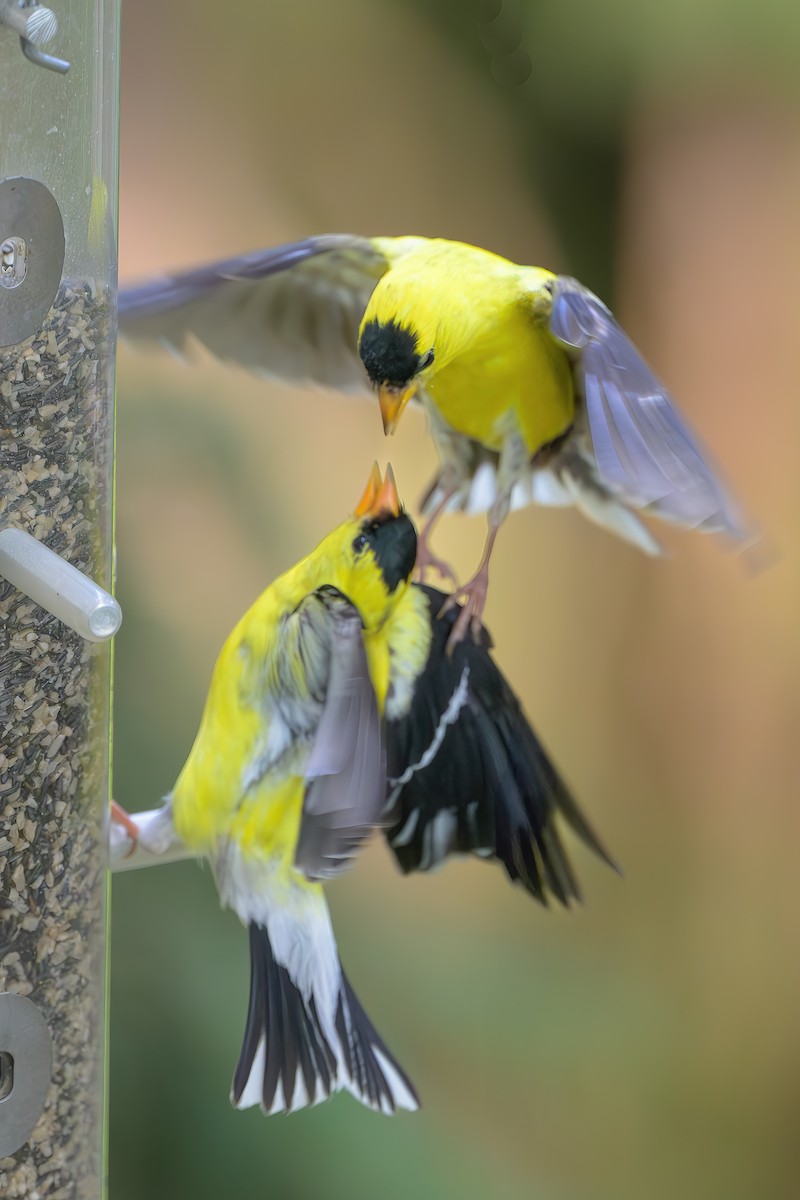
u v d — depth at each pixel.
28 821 4.64
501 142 10.81
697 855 10.79
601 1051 9.44
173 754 7.66
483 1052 9.11
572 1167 8.89
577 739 11.20
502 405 4.98
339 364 5.32
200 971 7.34
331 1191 7.29
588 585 11.31
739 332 10.89
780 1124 9.77
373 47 10.68
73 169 4.49
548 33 10.15
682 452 4.30
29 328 4.44
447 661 4.66
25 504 4.57
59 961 4.73
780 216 10.65
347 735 4.02
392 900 9.57
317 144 10.64
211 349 5.21
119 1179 7.11
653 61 10.06
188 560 8.28
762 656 11.05
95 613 4.23
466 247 5.02
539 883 4.62
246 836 4.62
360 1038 4.60
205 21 10.50
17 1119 4.65
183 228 10.28
